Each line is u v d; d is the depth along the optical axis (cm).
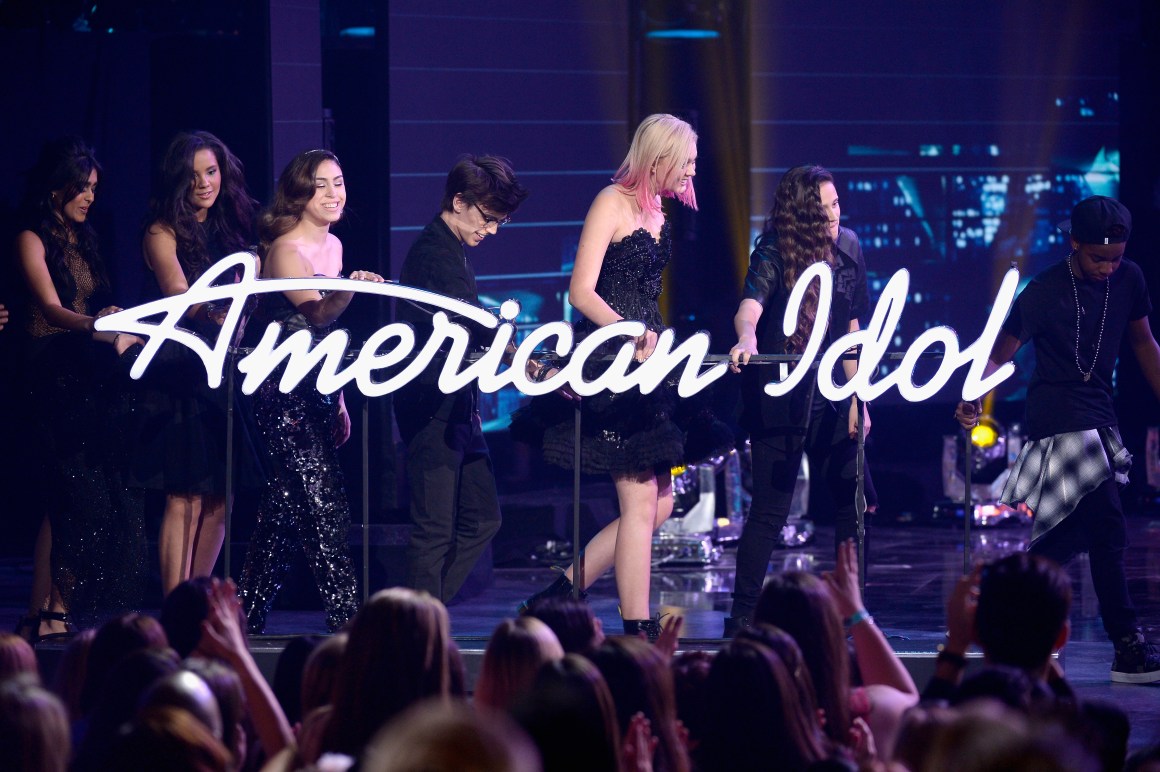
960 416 1115
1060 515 1169
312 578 1483
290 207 1148
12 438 1886
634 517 1125
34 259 1162
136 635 739
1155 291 2311
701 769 660
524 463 2091
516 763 289
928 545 2038
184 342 1086
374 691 652
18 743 496
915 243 2295
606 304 1103
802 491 2072
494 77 2006
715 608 1512
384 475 1689
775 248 1162
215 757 498
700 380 1092
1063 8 2306
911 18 2262
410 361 1163
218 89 1711
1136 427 2344
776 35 2198
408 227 1938
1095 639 1357
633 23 2116
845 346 1093
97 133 1822
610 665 630
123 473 1195
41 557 1209
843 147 2258
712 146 2178
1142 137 2331
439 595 1141
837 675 742
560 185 2081
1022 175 2317
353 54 1903
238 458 1170
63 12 1809
